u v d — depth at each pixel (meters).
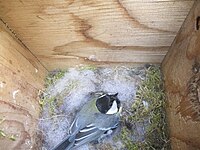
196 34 0.13
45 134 0.18
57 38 0.16
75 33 0.15
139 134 0.18
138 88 0.19
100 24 0.14
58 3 0.13
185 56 0.14
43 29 0.15
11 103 0.15
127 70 0.19
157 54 0.17
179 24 0.14
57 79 0.19
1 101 0.14
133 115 0.19
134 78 0.19
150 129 0.18
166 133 0.18
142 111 0.19
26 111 0.16
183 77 0.14
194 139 0.13
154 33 0.15
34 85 0.18
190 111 0.13
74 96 0.19
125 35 0.15
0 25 0.14
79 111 0.19
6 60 0.14
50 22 0.14
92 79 0.19
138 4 0.13
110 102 0.19
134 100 0.19
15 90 0.15
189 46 0.13
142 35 0.15
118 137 0.19
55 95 0.19
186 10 0.13
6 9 0.13
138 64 0.19
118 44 0.16
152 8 0.13
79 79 0.19
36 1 0.13
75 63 0.18
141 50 0.17
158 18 0.14
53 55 0.17
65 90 0.19
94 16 0.14
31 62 0.17
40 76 0.18
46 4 0.13
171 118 0.16
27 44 0.16
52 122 0.19
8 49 0.15
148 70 0.19
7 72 0.14
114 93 0.19
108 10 0.13
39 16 0.14
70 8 0.13
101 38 0.15
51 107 0.19
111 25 0.14
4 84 0.14
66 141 0.18
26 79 0.16
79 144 0.18
